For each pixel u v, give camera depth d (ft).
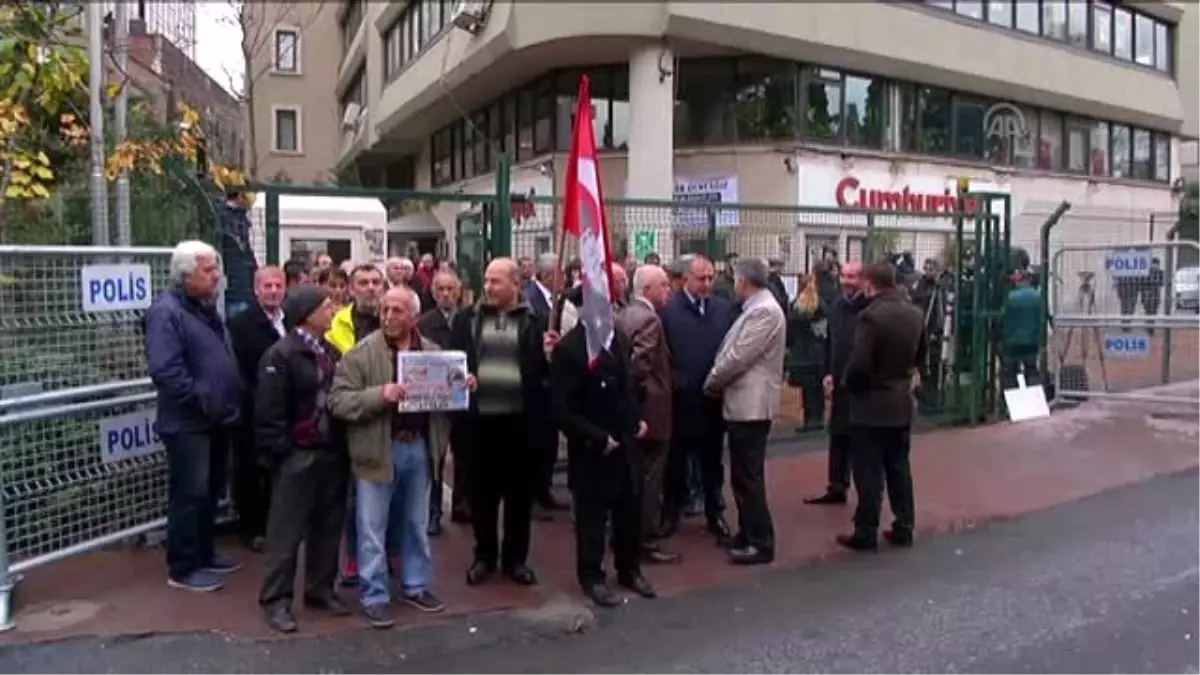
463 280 30.04
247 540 23.06
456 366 18.83
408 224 52.60
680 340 24.06
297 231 44.06
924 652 17.44
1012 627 18.54
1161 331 41.50
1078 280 42.96
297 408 18.61
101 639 17.79
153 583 20.59
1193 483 29.91
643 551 22.77
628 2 60.49
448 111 86.33
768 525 22.76
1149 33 101.14
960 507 27.27
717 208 33.17
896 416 23.35
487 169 82.33
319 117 134.92
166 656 17.25
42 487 20.34
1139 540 24.11
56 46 29.22
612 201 30.71
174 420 19.99
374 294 21.33
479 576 20.97
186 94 53.62
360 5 117.50
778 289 34.30
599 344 19.79
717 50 64.85
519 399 20.40
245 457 22.48
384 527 18.79
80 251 20.93
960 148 79.61
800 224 35.68
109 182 30.01
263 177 131.64
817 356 35.86
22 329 20.02
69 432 20.84
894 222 41.37
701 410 24.00
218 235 24.26
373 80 105.50
